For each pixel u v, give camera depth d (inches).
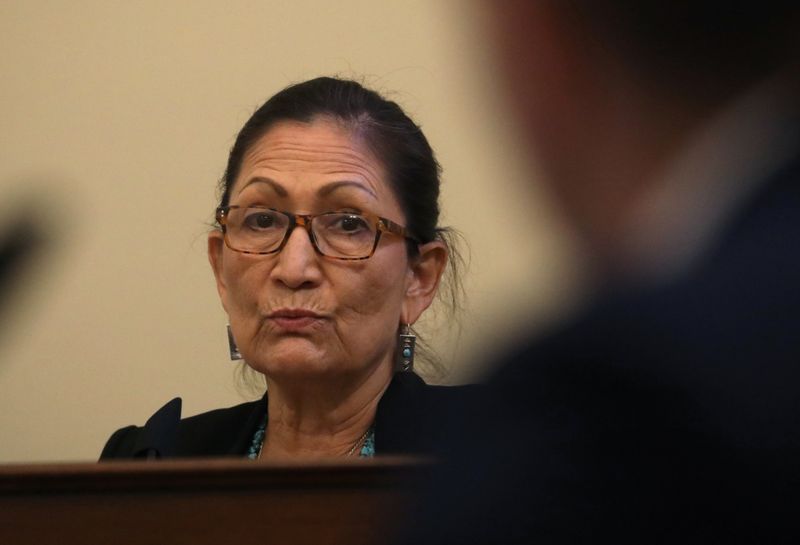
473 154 585.6
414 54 607.2
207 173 623.2
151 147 625.0
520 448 103.7
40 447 604.7
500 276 569.3
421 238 369.4
